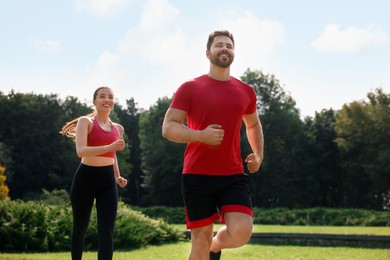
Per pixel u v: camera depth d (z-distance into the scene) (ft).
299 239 44.86
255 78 188.14
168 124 13.21
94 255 30.50
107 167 18.13
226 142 13.43
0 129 184.96
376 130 167.43
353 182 178.50
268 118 184.34
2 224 34.01
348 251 36.55
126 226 38.86
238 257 30.12
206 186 13.39
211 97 13.37
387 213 103.86
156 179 183.93
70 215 36.91
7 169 170.81
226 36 13.89
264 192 180.45
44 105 191.62
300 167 182.39
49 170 187.93
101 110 18.76
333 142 185.16
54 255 29.89
